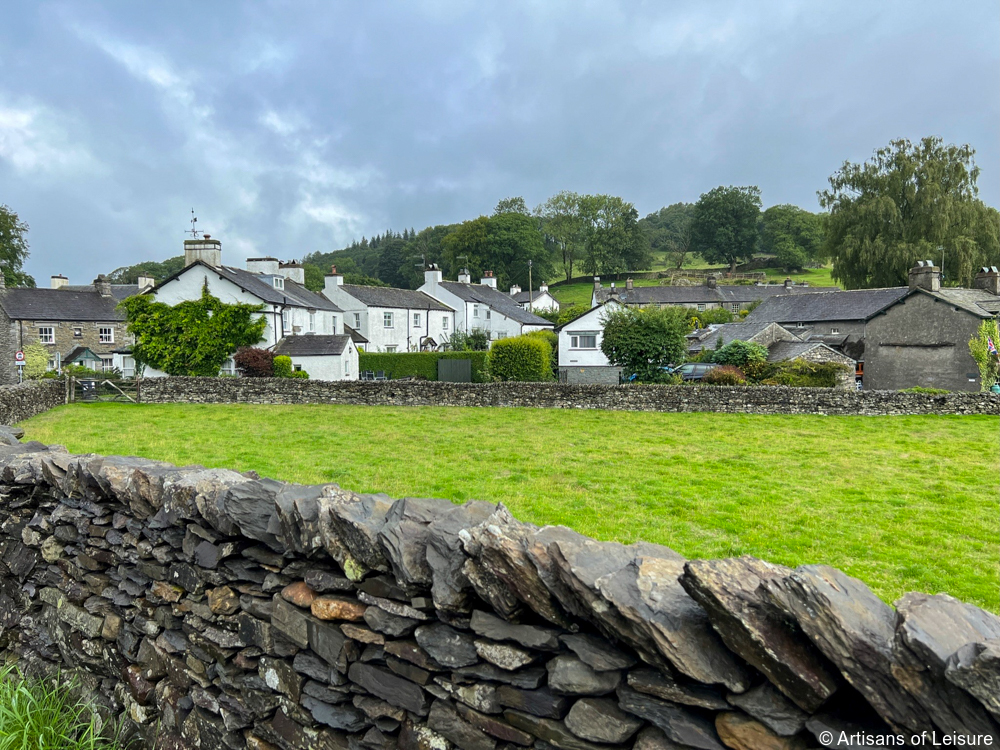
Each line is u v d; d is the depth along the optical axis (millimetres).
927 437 16094
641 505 9266
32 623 5012
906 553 7125
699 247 106000
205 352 34625
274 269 42781
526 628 2371
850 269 56625
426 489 10305
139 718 3975
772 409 20953
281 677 3229
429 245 112188
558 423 19297
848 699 1820
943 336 32094
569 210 106000
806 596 1787
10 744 3662
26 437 16109
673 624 1983
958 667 1480
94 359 47750
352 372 38812
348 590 2973
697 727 1978
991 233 52875
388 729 2838
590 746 2219
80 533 4527
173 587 3811
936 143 54594
